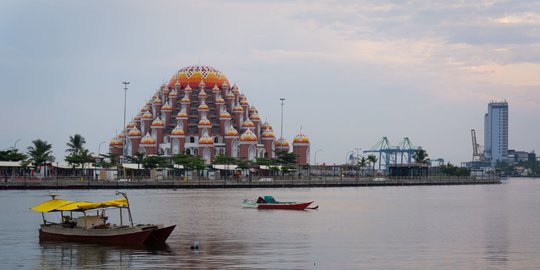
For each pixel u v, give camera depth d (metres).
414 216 119.62
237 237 85.75
